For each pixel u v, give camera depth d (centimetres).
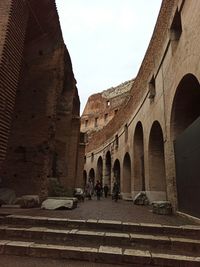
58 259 439
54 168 1791
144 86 1625
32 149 1127
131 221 668
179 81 907
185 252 466
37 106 1195
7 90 712
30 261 424
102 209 1050
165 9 1141
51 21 1192
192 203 766
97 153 3728
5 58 704
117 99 4756
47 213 762
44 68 1259
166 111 1102
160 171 1427
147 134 1511
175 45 1019
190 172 790
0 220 602
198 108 1007
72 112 2041
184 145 859
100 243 497
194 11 765
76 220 594
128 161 2339
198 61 724
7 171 1095
